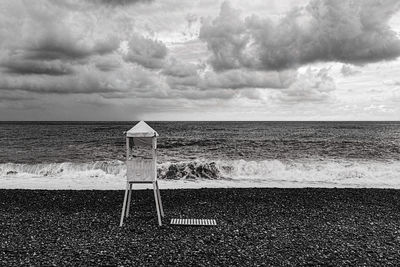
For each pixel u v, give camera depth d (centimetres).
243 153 2859
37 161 2455
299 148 3206
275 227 802
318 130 7025
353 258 608
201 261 586
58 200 1078
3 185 1516
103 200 1080
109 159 2545
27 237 713
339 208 999
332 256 617
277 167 1972
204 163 1898
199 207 1001
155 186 874
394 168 1969
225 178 1750
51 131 6325
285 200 1098
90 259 589
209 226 802
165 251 633
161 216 886
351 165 2088
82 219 860
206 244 676
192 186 1509
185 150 3105
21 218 873
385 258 609
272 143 3766
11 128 7706
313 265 575
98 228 781
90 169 1988
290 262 586
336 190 1271
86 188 1437
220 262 582
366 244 684
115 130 6781
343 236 737
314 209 986
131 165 798
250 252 633
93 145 3566
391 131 6519
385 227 809
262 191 1245
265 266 568
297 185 1552
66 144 3684
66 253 619
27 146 3472
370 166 2045
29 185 1517
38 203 1038
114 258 595
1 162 2366
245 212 945
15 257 597
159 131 6819
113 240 695
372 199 1119
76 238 707
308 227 805
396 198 1134
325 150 3030
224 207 1002
